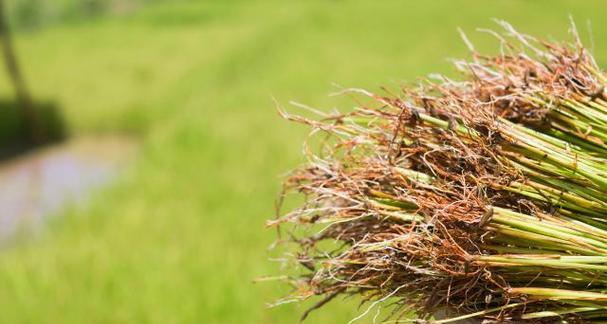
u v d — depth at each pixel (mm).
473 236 2152
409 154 2312
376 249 2252
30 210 10562
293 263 2660
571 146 2236
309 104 12516
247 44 19016
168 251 6688
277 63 16641
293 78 14617
